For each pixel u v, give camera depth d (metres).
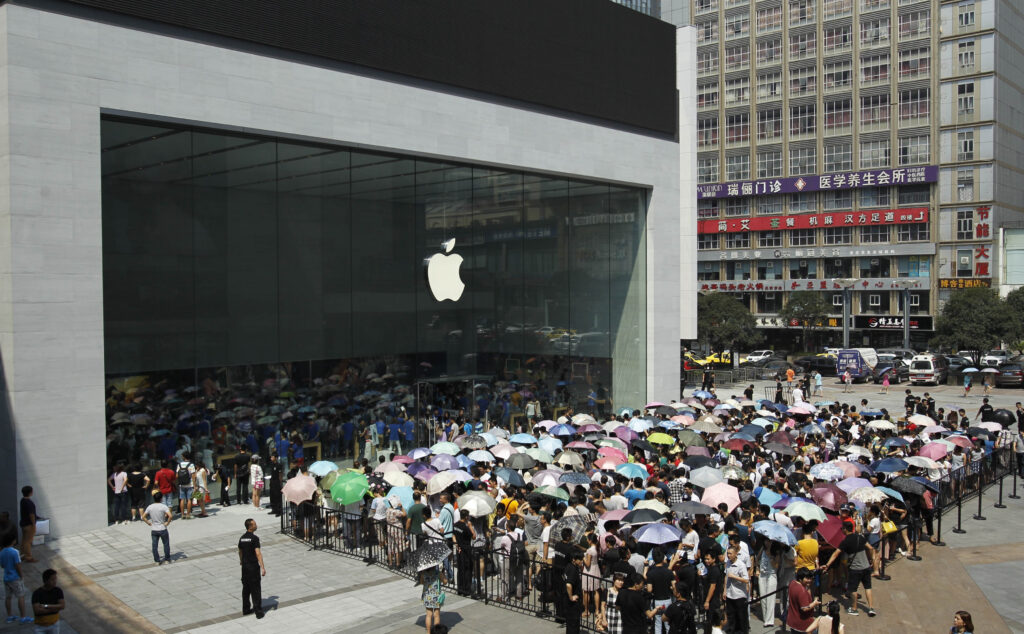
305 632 14.27
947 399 50.12
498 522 16.92
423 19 30.17
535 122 34.34
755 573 15.27
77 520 21.19
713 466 20.30
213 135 25.06
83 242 21.53
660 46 40.62
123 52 22.48
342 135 27.69
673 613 12.16
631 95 38.91
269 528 21.75
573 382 37.16
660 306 40.84
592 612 14.81
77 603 15.84
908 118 84.06
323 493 20.89
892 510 18.64
